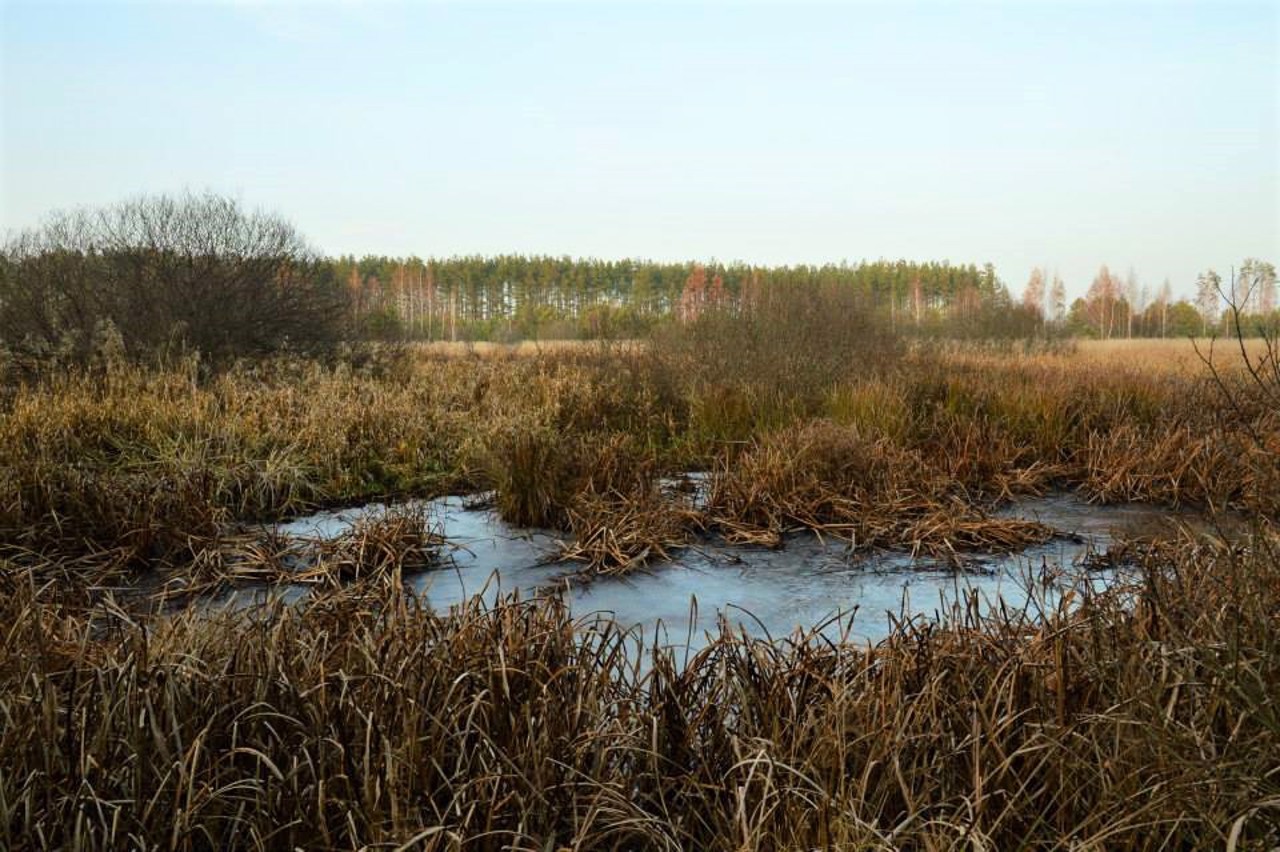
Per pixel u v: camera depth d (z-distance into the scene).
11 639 3.65
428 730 3.03
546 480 7.94
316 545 6.75
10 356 13.16
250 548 6.62
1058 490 9.52
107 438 9.41
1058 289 73.44
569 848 2.56
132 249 15.56
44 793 2.66
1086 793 2.78
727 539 7.35
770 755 2.88
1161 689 2.89
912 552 6.87
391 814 2.56
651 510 7.43
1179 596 3.61
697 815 2.76
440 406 12.17
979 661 3.45
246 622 4.46
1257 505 3.22
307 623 3.98
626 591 6.00
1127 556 6.24
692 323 15.66
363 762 2.75
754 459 9.04
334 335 17.44
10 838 2.44
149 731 2.84
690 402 12.76
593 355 17.75
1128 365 17.77
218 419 10.05
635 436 11.73
